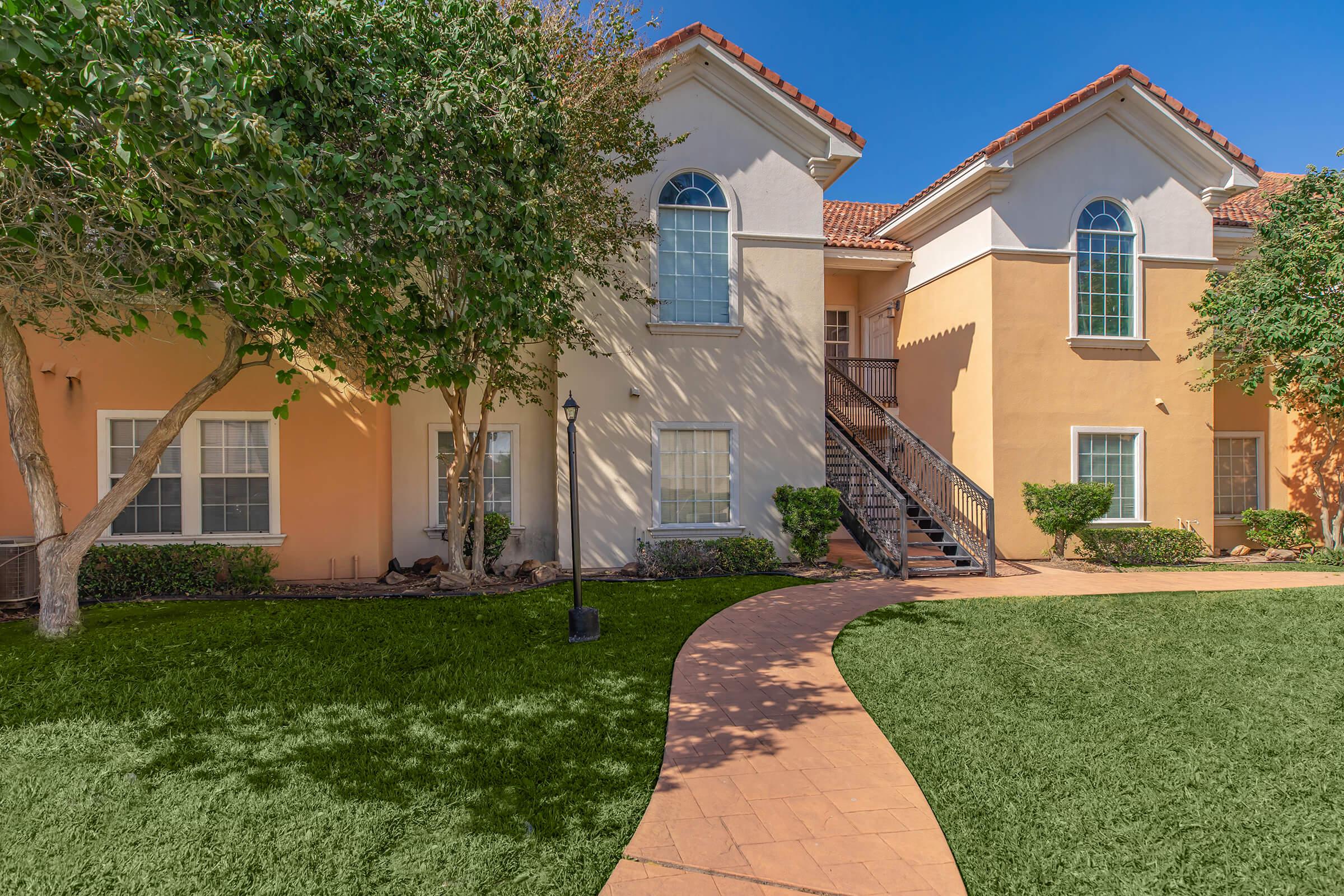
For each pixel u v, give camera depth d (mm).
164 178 4590
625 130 9320
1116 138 13016
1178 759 4492
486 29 7141
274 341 10125
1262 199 16750
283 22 6234
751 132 11906
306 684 5719
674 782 4195
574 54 8906
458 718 5113
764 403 11867
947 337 13828
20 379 6887
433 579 10328
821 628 7637
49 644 6562
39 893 3143
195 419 10055
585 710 5297
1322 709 5332
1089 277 13008
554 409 11266
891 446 13500
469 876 3244
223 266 5000
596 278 10391
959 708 5371
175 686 5617
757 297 11898
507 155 6812
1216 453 14438
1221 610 8367
